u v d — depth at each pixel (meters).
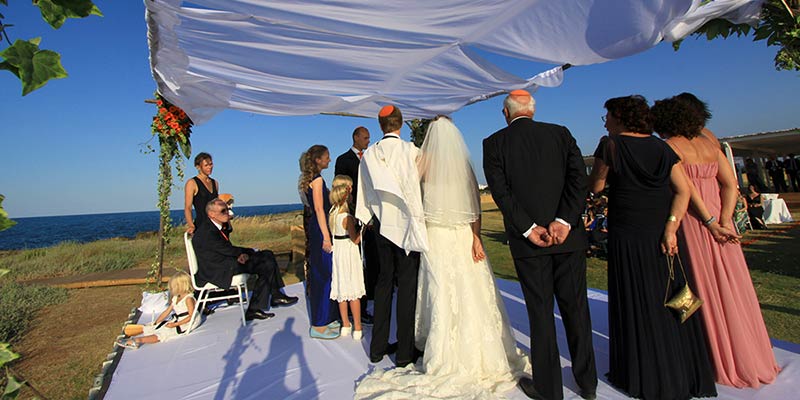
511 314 3.93
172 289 3.91
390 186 2.57
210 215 4.12
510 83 4.30
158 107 5.29
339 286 3.46
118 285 8.30
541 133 2.30
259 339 3.67
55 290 7.74
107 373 3.04
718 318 2.34
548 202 2.24
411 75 3.88
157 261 5.50
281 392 2.63
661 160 2.23
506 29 2.88
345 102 4.51
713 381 2.19
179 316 3.89
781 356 2.67
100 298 7.22
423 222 2.55
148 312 4.80
